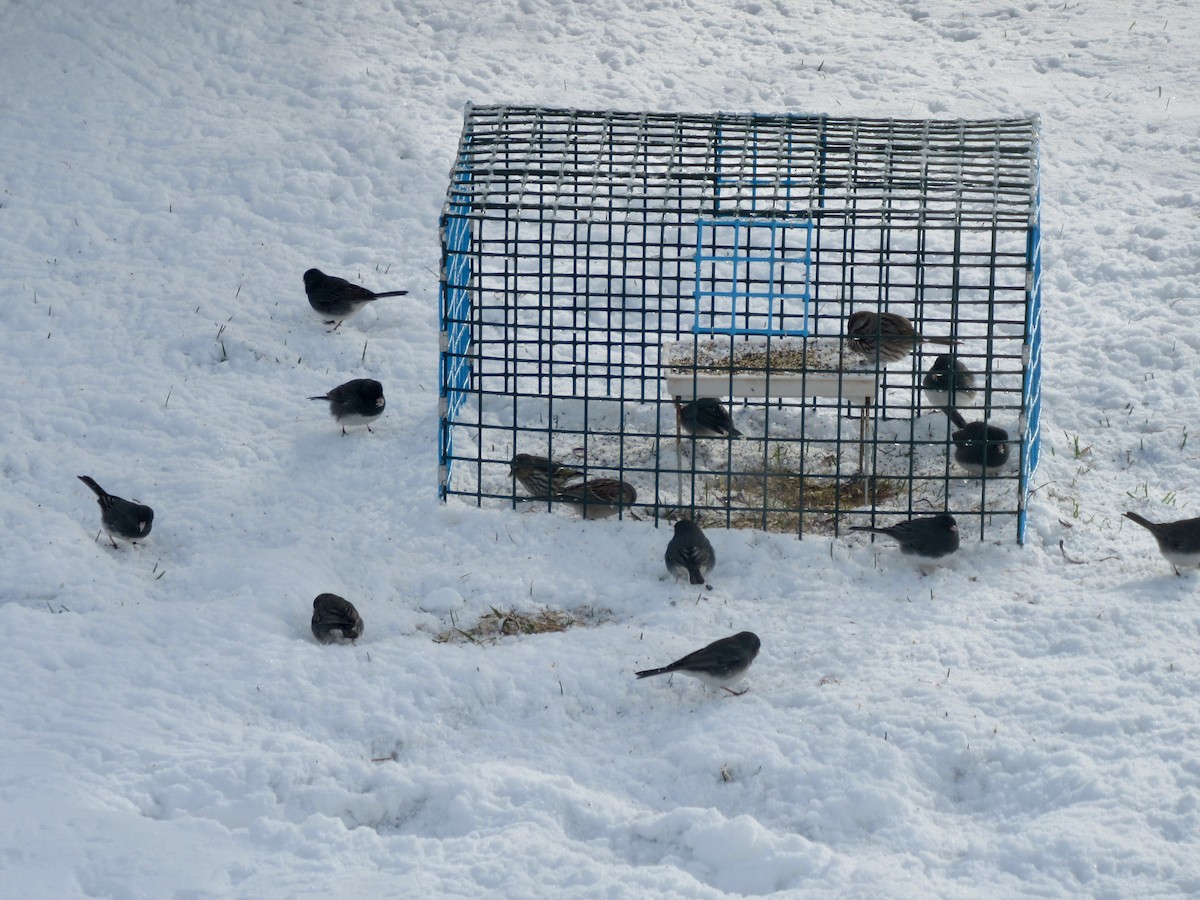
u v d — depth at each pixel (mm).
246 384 13172
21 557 10383
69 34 19453
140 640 9422
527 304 14398
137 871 7234
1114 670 8828
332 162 17000
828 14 20906
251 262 15242
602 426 12539
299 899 7047
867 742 8273
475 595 10172
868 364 11352
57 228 15562
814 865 7250
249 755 8156
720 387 10766
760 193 15516
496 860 7355
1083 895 7000
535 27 20312
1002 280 14609
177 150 17109
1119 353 13281
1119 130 17344
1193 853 7203
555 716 8805
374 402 12016
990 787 8016
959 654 9188
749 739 8359
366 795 7930
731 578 10297
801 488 10719
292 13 20344
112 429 12438
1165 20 20344
